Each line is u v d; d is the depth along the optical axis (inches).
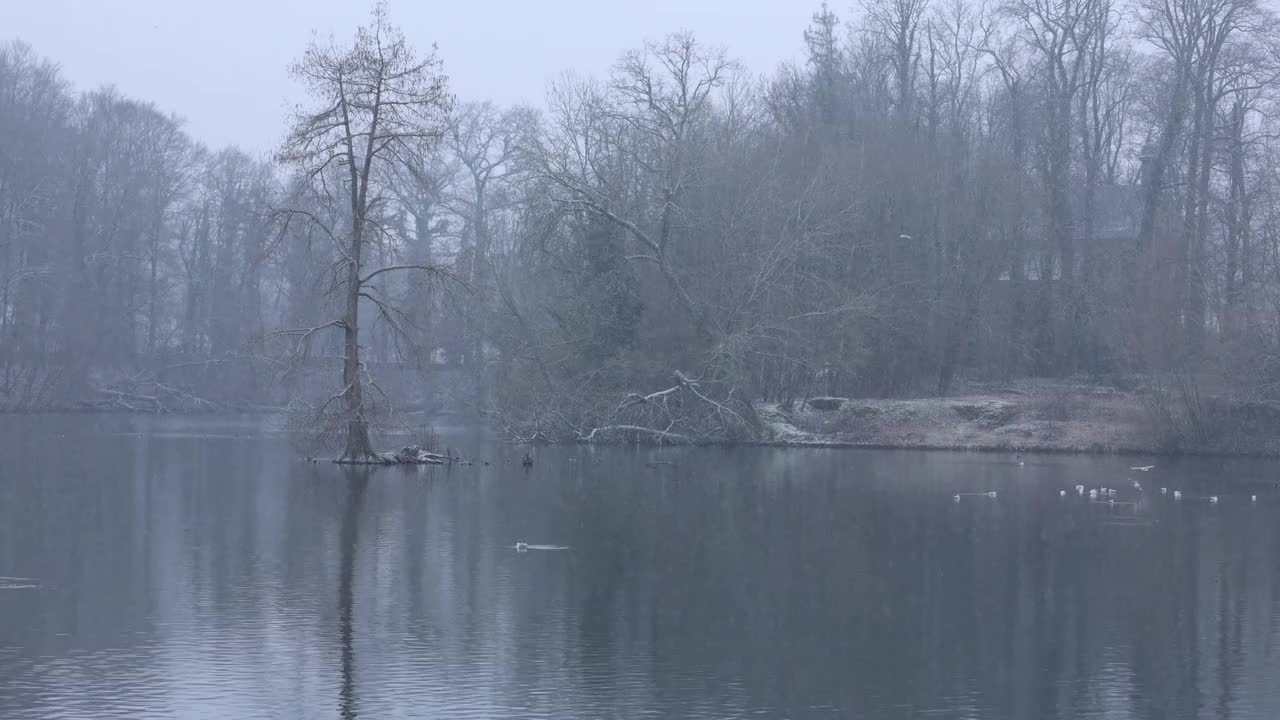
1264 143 2305.6
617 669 697.6
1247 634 800.9
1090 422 2215.8
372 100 1707.7
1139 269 2218.3
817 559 1050.7
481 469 1777.8
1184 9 2417.6
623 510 1336.1
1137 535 1204.5
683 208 2336.4
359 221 1750.7
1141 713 636.1
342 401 1802.4
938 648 756.6
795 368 2320.4
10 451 1968.5
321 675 674.2
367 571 961.5
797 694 656.4
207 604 836.6
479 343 2524.6
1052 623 827.4
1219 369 2081.7
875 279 2402.8
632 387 2263.8
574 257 2284.7
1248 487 1631.4
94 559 997.2
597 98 2418.8
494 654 722.8
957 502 1440.7
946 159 2551.7
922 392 2487.7
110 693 634.8
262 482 1566.2
